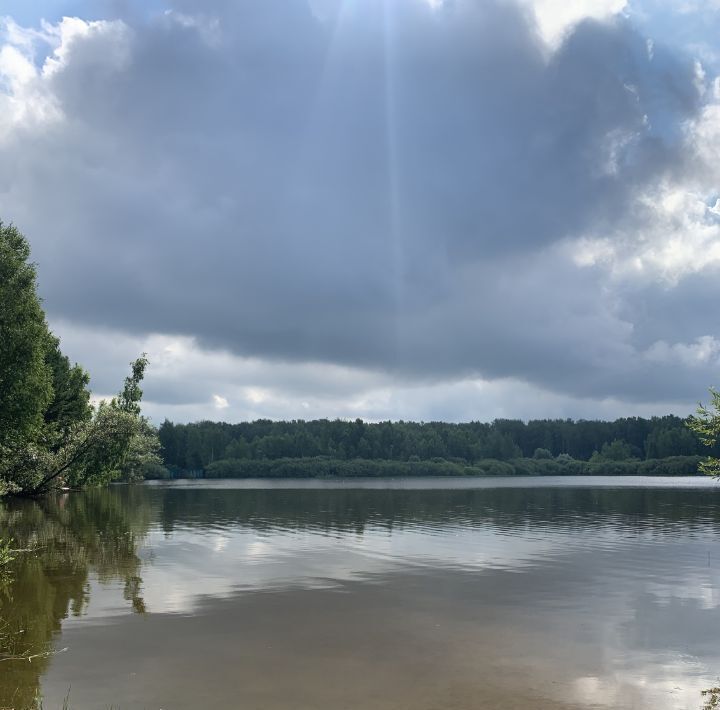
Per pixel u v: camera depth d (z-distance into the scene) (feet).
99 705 41.73
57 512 179.32
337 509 199.62
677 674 47.67
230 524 151.02
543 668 48.85
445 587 78.59
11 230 153.28
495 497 267.80
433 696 43.16
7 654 52.06
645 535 131.34
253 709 40.93
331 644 54.85
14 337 146.10
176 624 60.95
